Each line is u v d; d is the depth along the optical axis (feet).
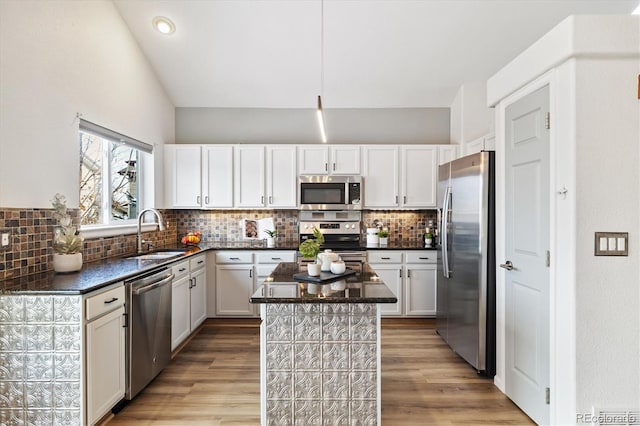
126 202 12.49
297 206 14.71
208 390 8.66
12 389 6.36
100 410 6.84
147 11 11.16
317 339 6.63
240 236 15.61
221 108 15.67
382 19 11.43
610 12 10.67
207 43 12.35
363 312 6.63
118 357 7.49
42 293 6.30
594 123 6.23
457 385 8.97
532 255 7.45
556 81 6.66
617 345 6.24
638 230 6.25
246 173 14.67
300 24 11.62
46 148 8.05
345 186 14.58
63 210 8.07
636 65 6.24
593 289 6.24
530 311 7.52
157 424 7.27
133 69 11.99
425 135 15.74
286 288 7.07
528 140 7.58
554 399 6.73
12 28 7.11
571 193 6.29
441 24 11.59
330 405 6.66
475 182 9.48
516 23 11.45
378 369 6.64
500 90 8.57
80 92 9.20
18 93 7.27
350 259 13.84
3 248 7.00
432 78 14.11
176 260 10.47
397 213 15.67
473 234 9.59
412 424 7.31
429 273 13.91
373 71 13.70
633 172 6.27
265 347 6.67
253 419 7.45
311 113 15.76
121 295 7.59
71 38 8.84
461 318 10.35
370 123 15.76
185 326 11.39
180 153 14.60
